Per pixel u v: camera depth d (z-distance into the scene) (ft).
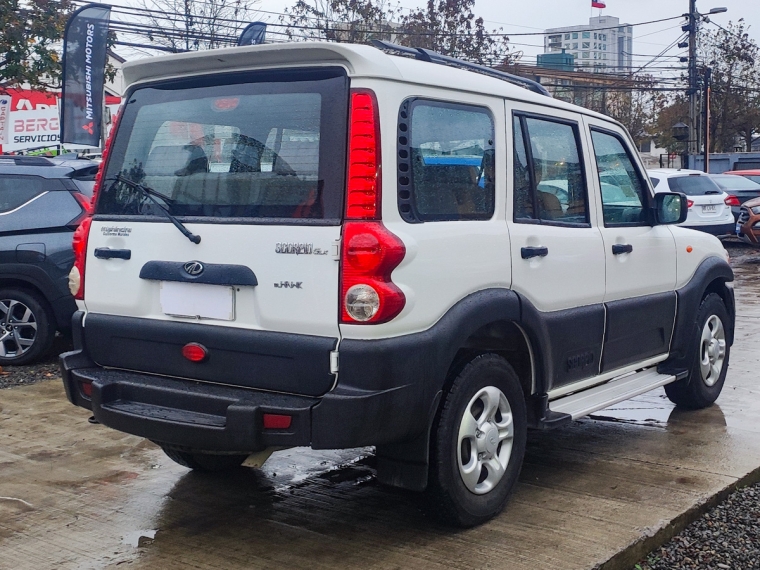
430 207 12.85
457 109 13.57
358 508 14.85
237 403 12.16
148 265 13.55
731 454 17.61
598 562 12.44
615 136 18.16
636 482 15.93
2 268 25.40
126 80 14.56
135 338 13.76
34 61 56.85
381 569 12.35
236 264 12.66
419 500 14.01
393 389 11.91
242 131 13.06
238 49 12.86
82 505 15.03
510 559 12.59
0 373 25.32
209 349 12.94
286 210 12.41
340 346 11.84
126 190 14.20
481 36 116.16
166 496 15.51
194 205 13.35
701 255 20.62
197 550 13.15
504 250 14.05
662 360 19.40
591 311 16.38
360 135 11.93
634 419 20.51
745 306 37.99
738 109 147.13
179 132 13.78
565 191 16.22
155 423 12.61
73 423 20.04
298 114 12.55
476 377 13.48
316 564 12.57
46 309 26.30
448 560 12.60
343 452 18.15
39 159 27.58
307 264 12.08
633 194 18.57
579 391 16.85
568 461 17.29
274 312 12.33
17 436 19.02
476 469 13.66
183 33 74.02
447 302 12.84
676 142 153.38
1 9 53.72
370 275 11.72
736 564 13.12
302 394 12.24
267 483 16.21
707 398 20.99
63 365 14.20
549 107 15.89
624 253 17.51
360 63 12.12
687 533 14.20
